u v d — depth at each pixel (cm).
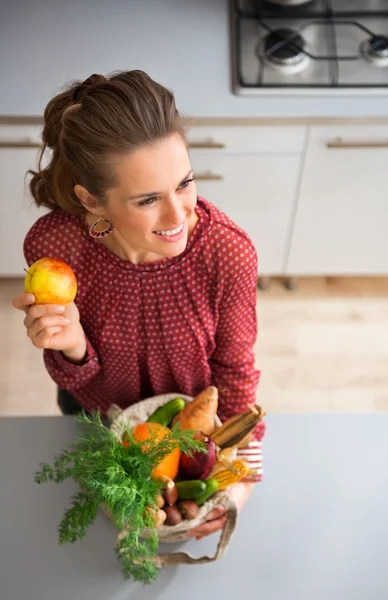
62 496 120
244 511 120
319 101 198
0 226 234
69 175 104
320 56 204
